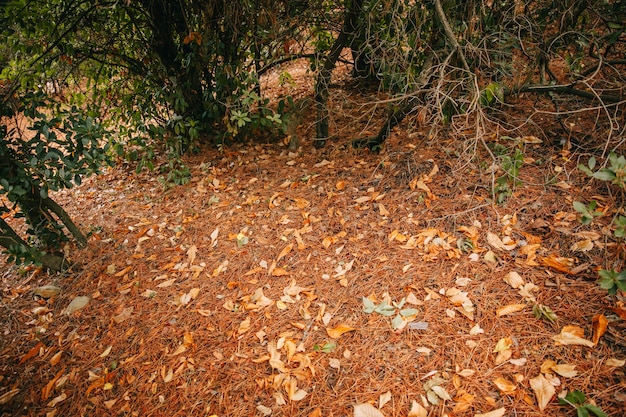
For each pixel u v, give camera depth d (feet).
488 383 6.62
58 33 13.93
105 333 9.32
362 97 17.95
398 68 11.71
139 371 8.25
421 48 11.46
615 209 8.88
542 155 11.23
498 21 11.36
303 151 15.48
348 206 11.60
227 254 10.92
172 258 11.21
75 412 7.76
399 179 12.01
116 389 8.02
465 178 11.12
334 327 8.20
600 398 6.02
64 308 10.24
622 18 10.86
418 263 9.19
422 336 7.61
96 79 16.10
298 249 10.51
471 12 10.44
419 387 6.82
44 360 8.96
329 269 9.71
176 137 15.92
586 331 6.95
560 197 9.75
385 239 10.12
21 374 8.73
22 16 12.00
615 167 6.25
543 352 6.82
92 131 10.32
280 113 15.87
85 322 9.73
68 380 8.39
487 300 7.95
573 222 8.99
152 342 8.81
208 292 9.84
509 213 9.75
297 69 24.13
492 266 8.60
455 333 7.52
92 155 10.35
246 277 10.03
